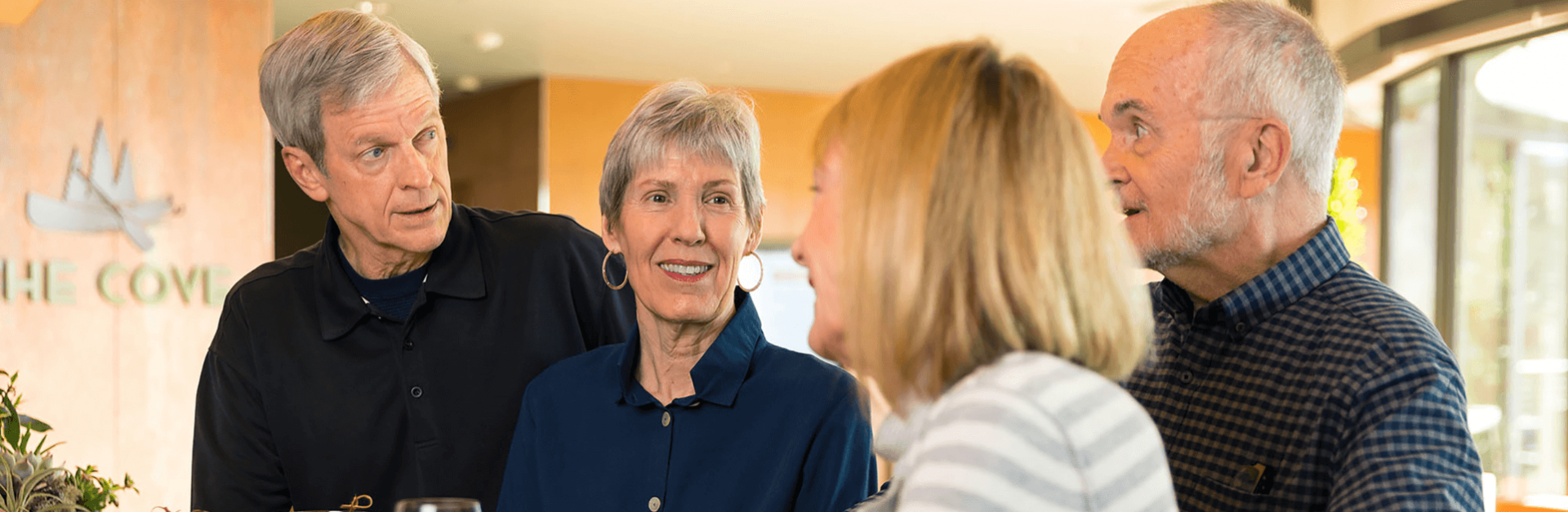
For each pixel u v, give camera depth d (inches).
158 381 185.0
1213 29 51.8
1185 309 56.9
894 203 31.9
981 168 31.7
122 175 182.1
